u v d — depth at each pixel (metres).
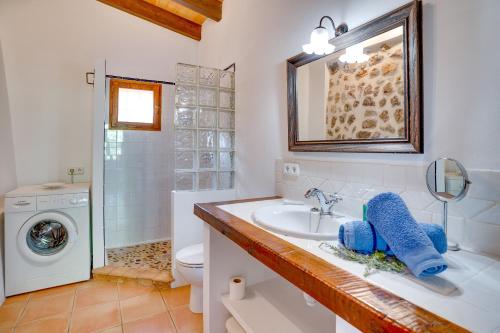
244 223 1.20
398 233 0.73
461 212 0.92
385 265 0.74
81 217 2.34
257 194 2.08
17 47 2.65
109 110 3.00
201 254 1.96
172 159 3.34
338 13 1.38
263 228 1.12
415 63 1.02
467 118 0.90
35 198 2.16
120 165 3.08
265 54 1.99
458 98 0.92
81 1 2.91
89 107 2.96
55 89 2.82
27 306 1.99
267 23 1.97
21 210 2.12
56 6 2.81
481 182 0.87
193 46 3.51
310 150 1.53
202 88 2.26
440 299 0.59
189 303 2.05
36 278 2.18
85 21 2.93
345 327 0.67
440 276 0.70
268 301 1.43
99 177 2.43
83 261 2.35
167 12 3.24
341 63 1.35
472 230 0.89
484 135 0.86
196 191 2.26
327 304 0.66
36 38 2.73
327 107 1.43
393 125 1.12
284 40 1.79
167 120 3.30
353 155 1.30
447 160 0.87
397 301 0.58
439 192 0.89
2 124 2.40
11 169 2.54
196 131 2.24
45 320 1.83
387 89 1.13
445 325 0.49
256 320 1.27
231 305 1.39
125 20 3.12
